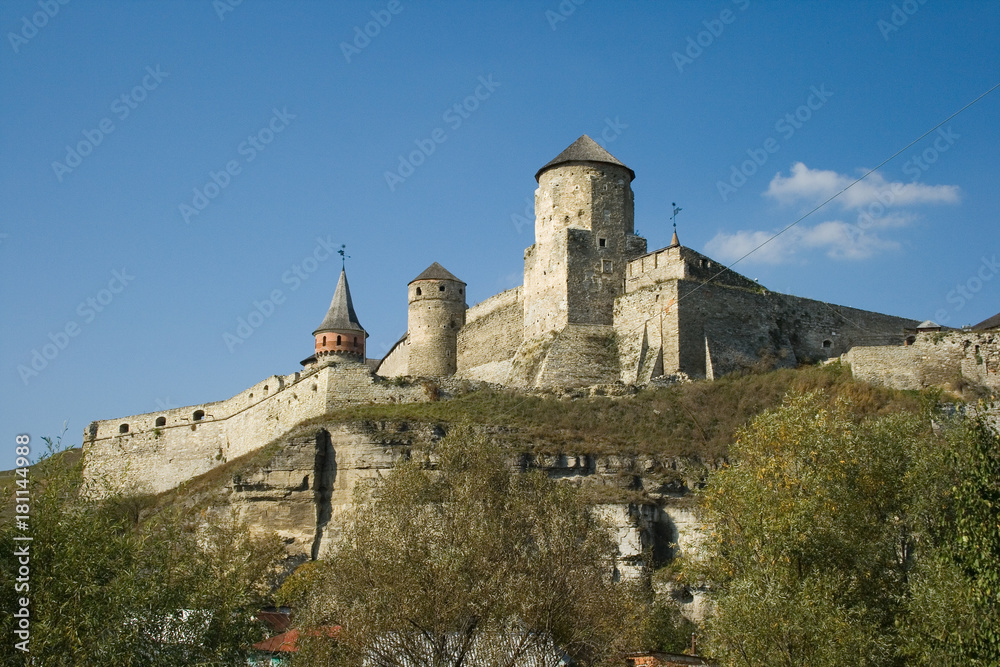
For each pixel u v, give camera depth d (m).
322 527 55.09
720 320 60.91
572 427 55.47
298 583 44.66
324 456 56.88
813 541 32.28
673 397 56.28
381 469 55.03
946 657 28.34
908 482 34.03
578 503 38.78
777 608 29.64
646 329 61.19
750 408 54.06
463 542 34.19
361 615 31.56
